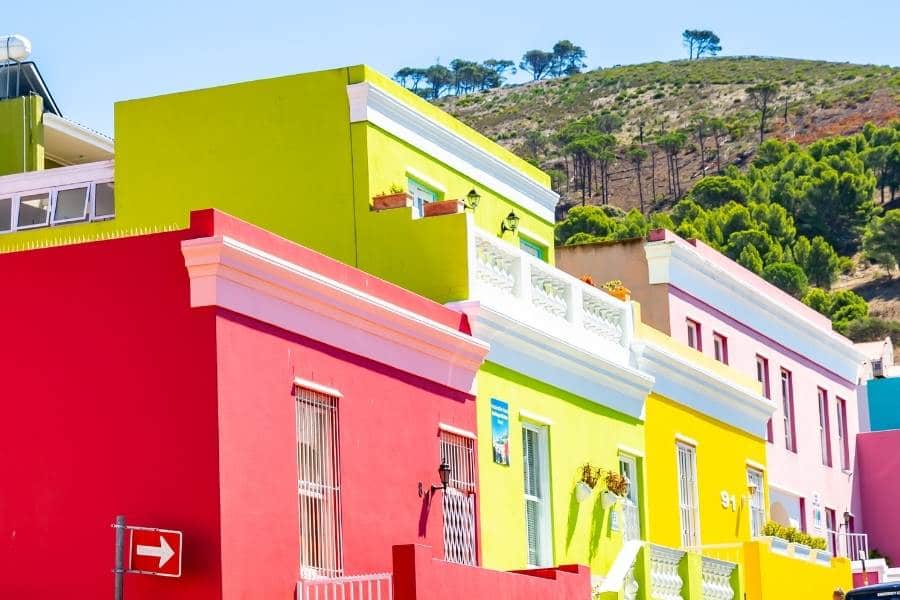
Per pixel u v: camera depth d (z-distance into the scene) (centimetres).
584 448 2891
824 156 18125
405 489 2291
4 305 2006
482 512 2498
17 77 3522
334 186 2775
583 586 2517
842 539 4625
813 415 4488
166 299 1952
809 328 4456
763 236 15050
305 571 2038
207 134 2891
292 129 2828
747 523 3631
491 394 2583
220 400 1912
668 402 3294
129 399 1938
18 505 1942
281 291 2042
